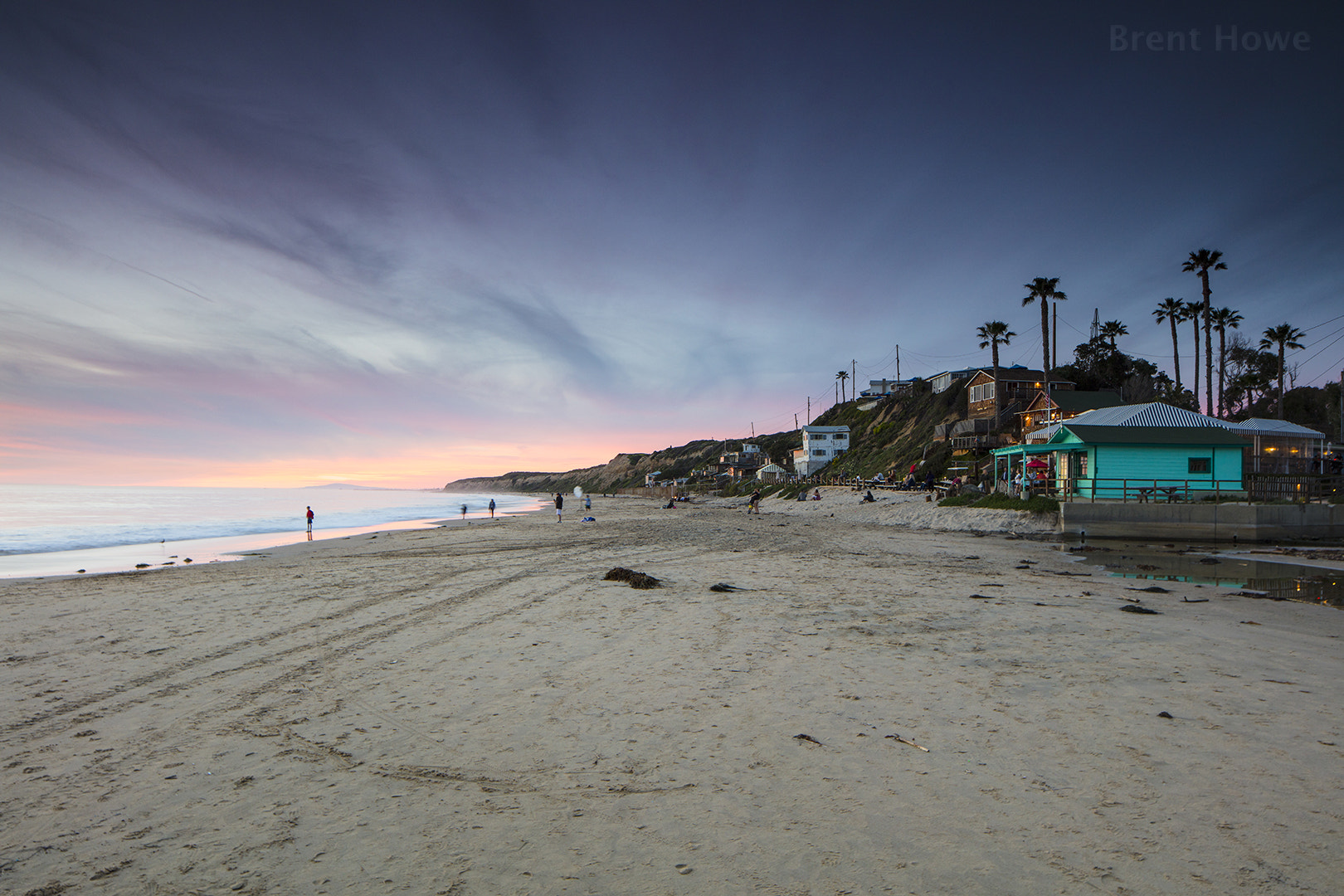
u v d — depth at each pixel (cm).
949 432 6419
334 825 400
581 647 839
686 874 343
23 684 698
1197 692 646
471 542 2644
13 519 4678
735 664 754
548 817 407
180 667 762
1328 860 347
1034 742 519
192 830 396
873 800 423
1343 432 4641
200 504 7662
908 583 1404
